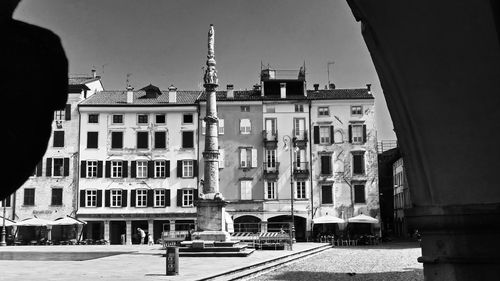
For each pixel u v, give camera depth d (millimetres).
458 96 4672
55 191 54625
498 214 4770
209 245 28453
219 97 57500
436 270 5020
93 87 60906
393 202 69250
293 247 39969
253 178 55844
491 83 4523
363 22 4762
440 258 4965
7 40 1134
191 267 21125
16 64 1144
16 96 1141
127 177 55469
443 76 4617
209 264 22531
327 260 30672
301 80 57625
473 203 4965
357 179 55469
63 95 1191
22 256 31250
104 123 55812
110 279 16891
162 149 55875
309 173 55656
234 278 18953
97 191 54969
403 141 5121
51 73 1177
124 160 55625
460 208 4883
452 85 4633
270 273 22953
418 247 44125
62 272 19625
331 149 56000
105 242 52781
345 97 56250
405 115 4953
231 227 35281
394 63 4719
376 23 4574
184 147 55906
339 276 20906
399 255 33938
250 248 34250
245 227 55219
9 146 1141
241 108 56781
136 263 24578
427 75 4664
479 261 4824
